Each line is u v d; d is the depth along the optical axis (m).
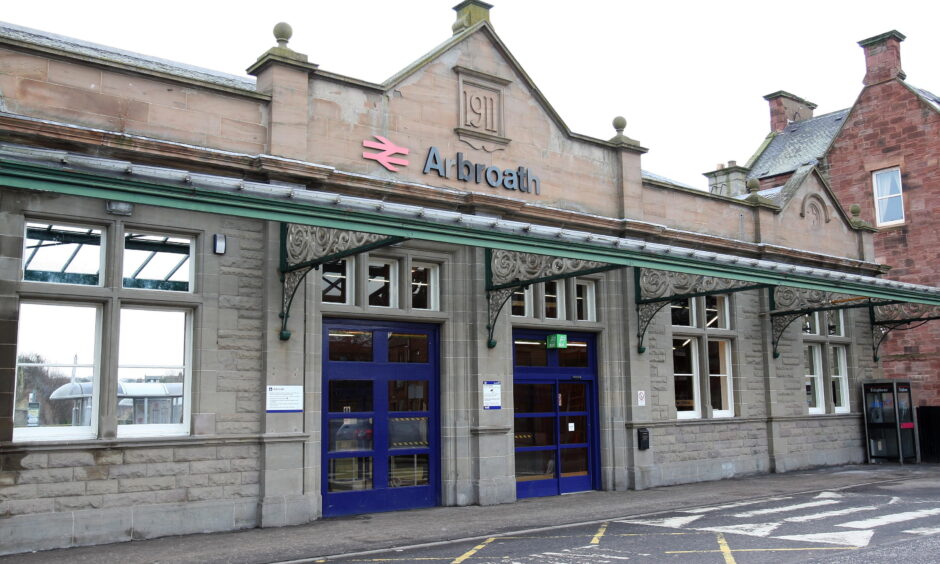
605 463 15.40
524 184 14.47
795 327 19.50
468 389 13.42
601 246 12.27
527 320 14.44
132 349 10.55
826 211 20.78
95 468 9.77
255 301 11.31
